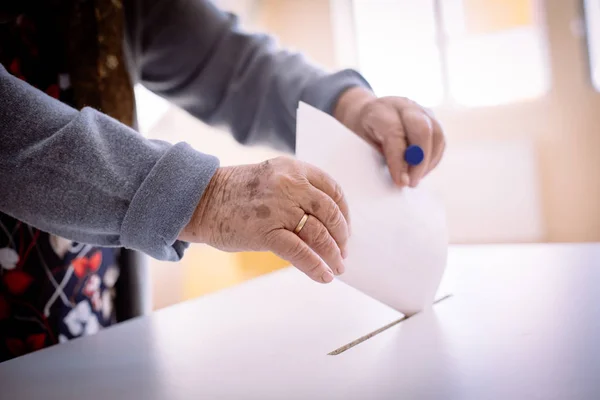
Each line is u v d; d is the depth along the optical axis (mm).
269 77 970
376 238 654
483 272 787
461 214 2666
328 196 558
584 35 2467
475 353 509
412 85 2891
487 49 2676
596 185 2525
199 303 769
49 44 856
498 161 2570
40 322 815
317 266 543
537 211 2533
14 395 515
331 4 3090
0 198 564
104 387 517
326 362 527
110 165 558
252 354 562
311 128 648
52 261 826
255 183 547
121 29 915
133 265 944
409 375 481
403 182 693
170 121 2414
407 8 2850
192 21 1008
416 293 654
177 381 516
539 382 445
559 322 558
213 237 557
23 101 564
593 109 2494
